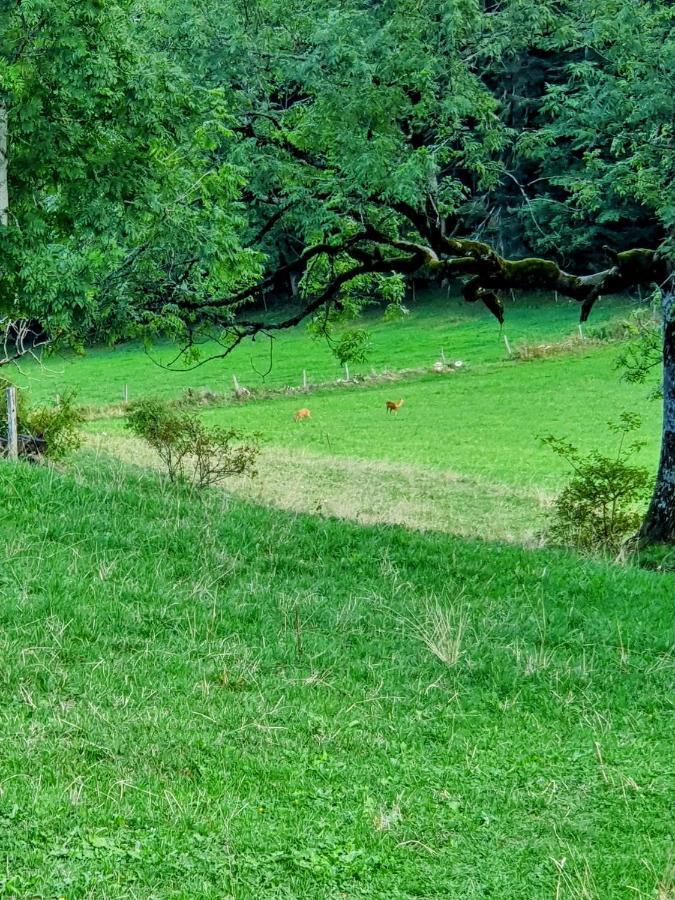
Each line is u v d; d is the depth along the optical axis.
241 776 7.84
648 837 7.61
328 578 13.12
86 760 7.66
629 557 18.34
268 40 17.83
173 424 19.05
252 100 18.89
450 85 16.69
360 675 10.37
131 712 8.59
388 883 6.58
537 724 9.72
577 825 7.70
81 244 18.17
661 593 14.04
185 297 21.17
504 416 46.56
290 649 10.67
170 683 9.35
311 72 16.52
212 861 6.52
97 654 9.68
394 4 16.44
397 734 9.11
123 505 14.25
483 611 12.64
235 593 12.01
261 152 19.41
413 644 11.34
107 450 29.42
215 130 17.84
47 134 17.25
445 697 10.12
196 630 10.72
